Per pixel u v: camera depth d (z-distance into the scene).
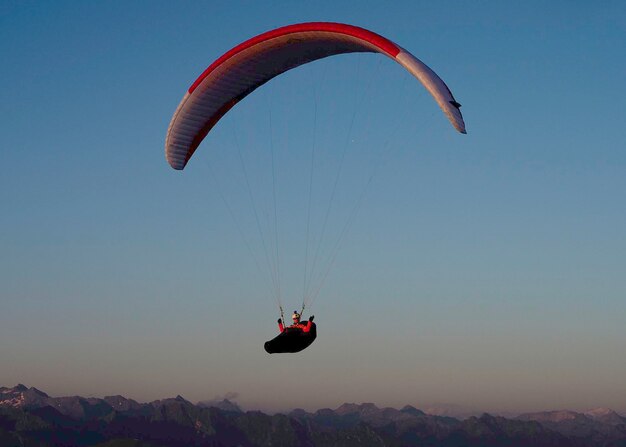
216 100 36.94
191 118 37.03
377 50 32.56
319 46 34.75
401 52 31.78
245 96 37.75
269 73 36.91
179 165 38.22
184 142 37.72
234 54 34.84
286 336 31.89
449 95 30.89
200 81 35.97
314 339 32.06
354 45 33.91
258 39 34.12
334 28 32.88
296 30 33.41
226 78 36.03
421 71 31.08
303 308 32.31
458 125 30.34
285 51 35.06
